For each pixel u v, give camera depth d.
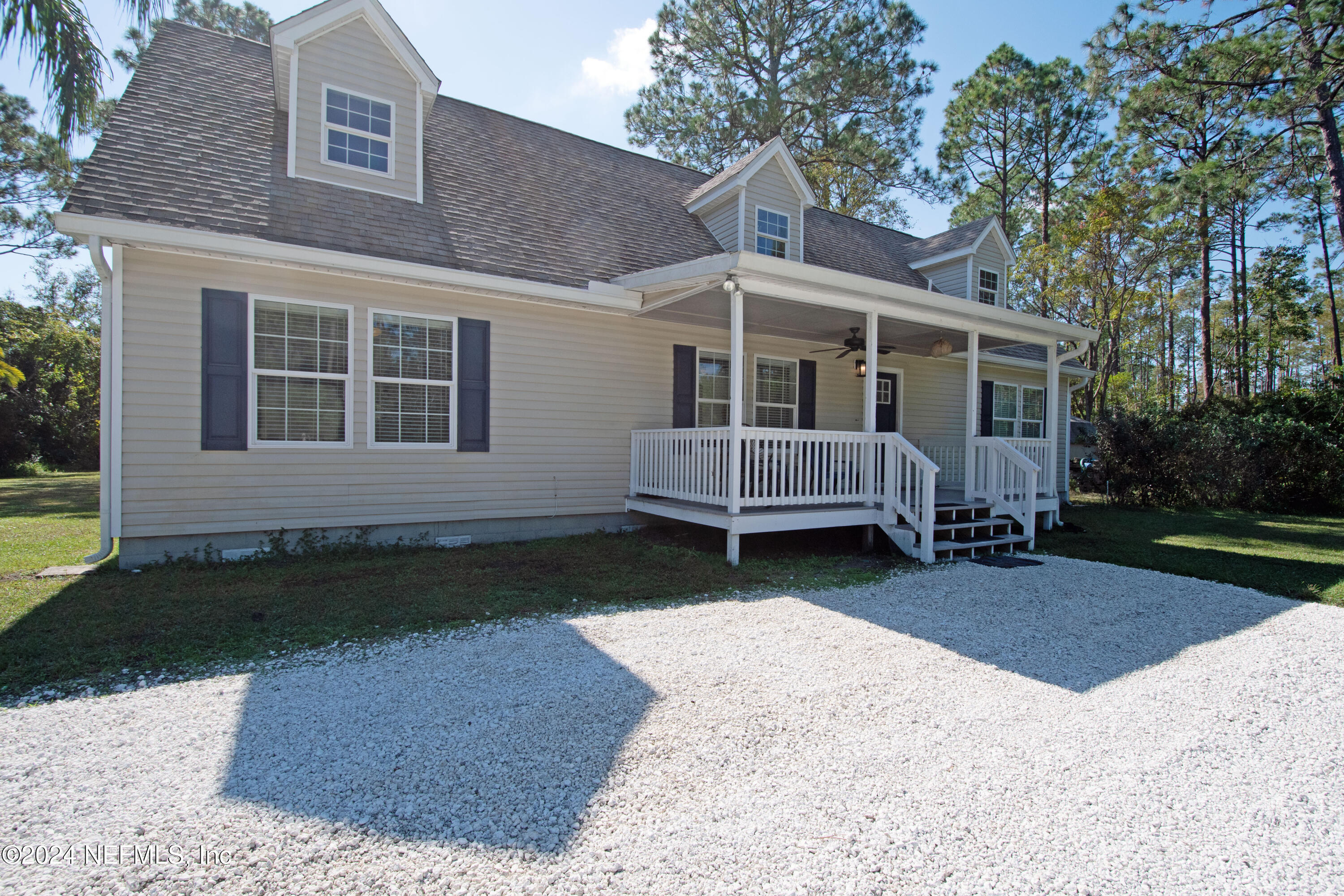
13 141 19.53
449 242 7.71
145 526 6.15
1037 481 9.48
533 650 4.32
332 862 2.19
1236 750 3.11
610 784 2.70
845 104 20.53
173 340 6.21
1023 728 3.29
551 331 8.29
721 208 10.66
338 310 6.98
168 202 6.20
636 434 8.82
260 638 4.45
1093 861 2.25
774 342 10.42
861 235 14.12
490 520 7.95
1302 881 2.16
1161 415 14.70
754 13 20.25
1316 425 13.90
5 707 3.40
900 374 12.41
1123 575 6.85
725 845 2.30
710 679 3.86
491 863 2.20
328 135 7.50
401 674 3.89
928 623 5.07
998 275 13.66
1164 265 22.47
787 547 8.16
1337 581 6.61
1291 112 13.74
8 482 16.89
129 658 4.05
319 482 6.93
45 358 22.17
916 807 2.56
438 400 7.59
